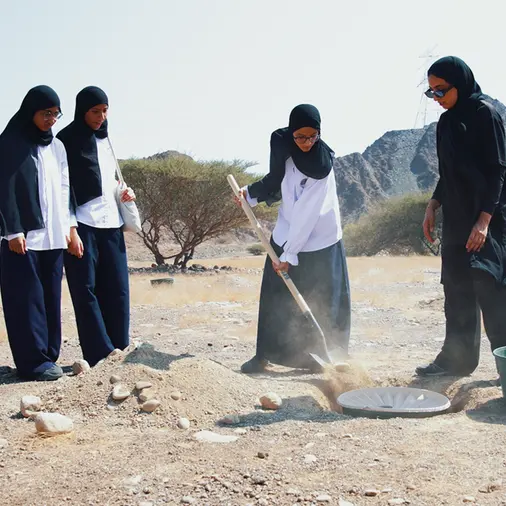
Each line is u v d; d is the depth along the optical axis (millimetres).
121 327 6562
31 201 5945
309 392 5164
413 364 6426
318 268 5855
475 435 4027
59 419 4371
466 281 5480
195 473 3566
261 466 3604
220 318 10117
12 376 6184
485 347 7180
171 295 13430
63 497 3354
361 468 3533
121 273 6535
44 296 6195
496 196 5141
